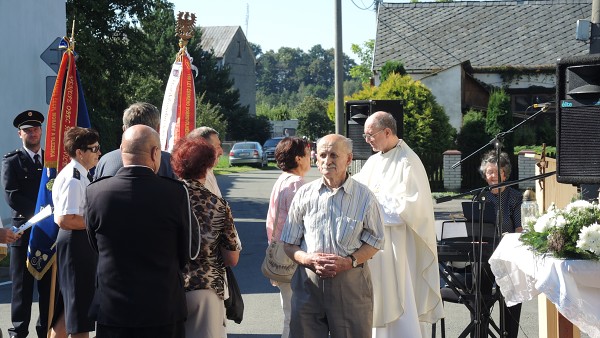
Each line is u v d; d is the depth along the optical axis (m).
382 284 6.76
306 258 5.66
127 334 4.98
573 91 6.82
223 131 56.75
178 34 10.27
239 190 30.16
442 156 27.45
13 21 17.34
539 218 6.03
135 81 40.00
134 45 32.19
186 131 10.10
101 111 31.44
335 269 5.57
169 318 5.02
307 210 5.81
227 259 5.64
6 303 10.16
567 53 35.34
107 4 30.91
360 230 5.73
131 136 5.12
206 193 5.57
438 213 21.28
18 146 17.61
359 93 27.53
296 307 5.76
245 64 89.62
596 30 10.73
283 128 81.00
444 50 36.16
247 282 11.42
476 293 6.79
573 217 5.80
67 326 6.85
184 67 10.18
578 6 38.34
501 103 27.98
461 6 39.03
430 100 27.25
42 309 7.78
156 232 5.00
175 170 5.61
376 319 6.73
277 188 7.02
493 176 7.64
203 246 5.52
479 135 27.98
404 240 6.86
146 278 4.98
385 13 39.00
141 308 4.95
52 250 7.61
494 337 7.20
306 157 7.10
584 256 5.65
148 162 5.14
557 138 6.91
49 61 11.58
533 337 8.33
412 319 6.84
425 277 6.93
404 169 6.84
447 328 8.77
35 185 8.34
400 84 27.12
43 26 19.39
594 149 6.74
